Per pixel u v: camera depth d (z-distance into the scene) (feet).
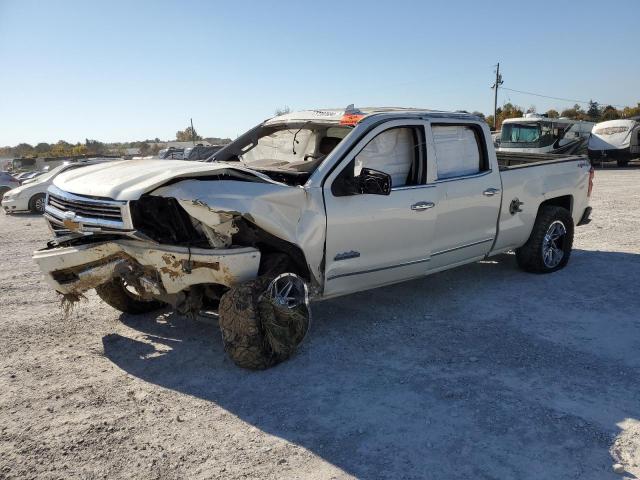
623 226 33.17
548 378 13.29
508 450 10.39
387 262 16.56
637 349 14.96
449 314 17.93
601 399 12.25
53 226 15.58
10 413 12.07
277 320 13.92
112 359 14.90
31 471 10.00
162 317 18.15
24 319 18.29
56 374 14.02
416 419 11.53
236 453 10.48
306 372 13.82
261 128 19.65
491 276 22.39
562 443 10.58
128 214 12.83
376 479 9.63
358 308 18.57
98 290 17.20
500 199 19.94
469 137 19.31
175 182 13.05
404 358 14.57
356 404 12.20
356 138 15.72
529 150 88.07
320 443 10.74
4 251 32.09
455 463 10.03
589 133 96.27
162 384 13.39
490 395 12.49
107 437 11.07
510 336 15.99
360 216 15.47
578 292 20.11
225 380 13.50
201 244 13.82
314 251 14.64
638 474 9.64
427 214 17.21
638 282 21.21
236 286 13.48
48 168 110.83
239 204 13.08
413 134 17.30
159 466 10.10
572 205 23.82
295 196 14.15
